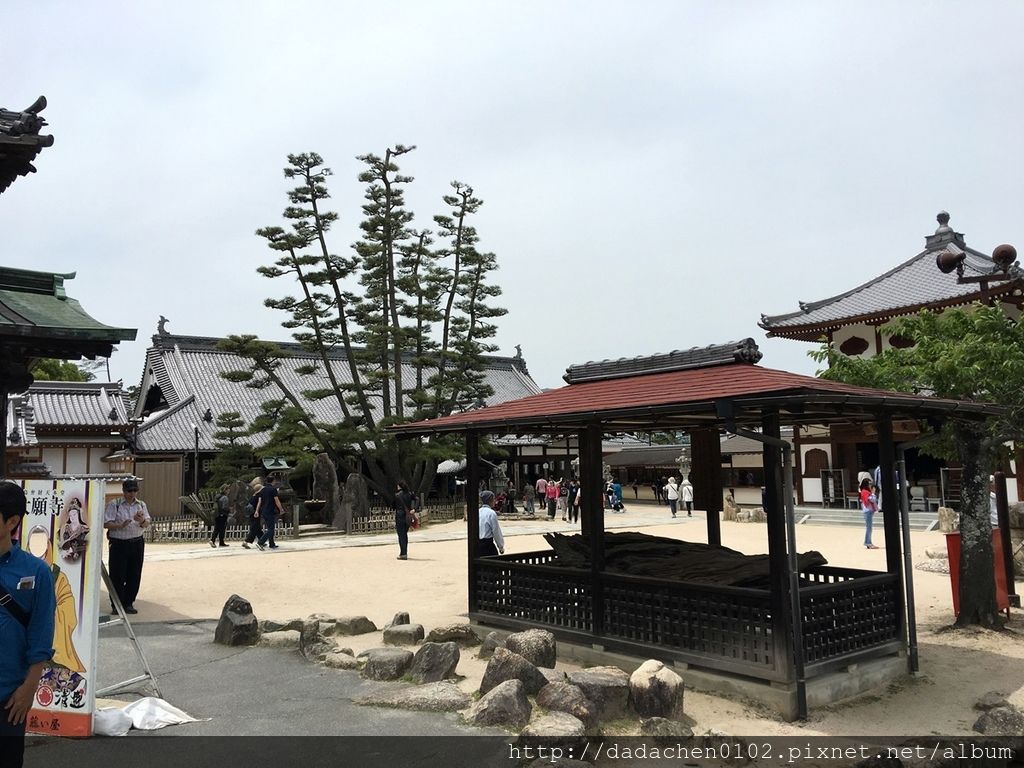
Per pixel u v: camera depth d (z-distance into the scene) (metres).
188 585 13.94
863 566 15.54
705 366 8.45
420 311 30.69
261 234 28.09
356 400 31.34
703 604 7.18
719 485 9.91
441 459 29.47
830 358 10.70
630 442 53.16
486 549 10.94
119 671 7.69
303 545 21.25
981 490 9.89
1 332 7.46
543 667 7.12
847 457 31.11
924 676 7.68
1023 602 11.45
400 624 9.47
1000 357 9.69
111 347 8.27
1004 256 12.12
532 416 8.27
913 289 30.58
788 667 6.39
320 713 6.25
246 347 26.56
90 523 5.84
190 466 32.22
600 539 8.20
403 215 31.08
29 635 3.82
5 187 8.01
